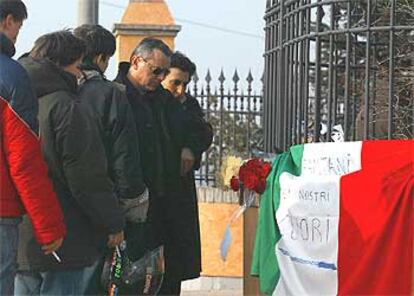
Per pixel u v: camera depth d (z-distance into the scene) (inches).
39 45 224.1
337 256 225.6
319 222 230.7
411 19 326.6
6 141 203.2
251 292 267.0
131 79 270.7
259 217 251.1
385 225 216.5
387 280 215.9
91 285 243.6
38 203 204.4
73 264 222.5
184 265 283.0
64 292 223.1
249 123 435.5
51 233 206.1
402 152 221.1
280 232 243.0
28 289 226.1
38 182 204.5
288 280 239.3
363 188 222.4
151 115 268.8
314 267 231.5
